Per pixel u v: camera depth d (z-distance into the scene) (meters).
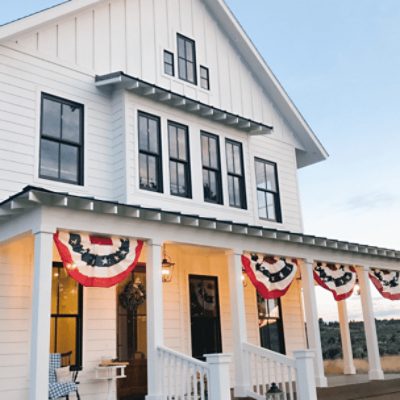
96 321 9.24
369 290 12.38
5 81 8.93
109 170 9.91
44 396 6.54
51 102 9.50
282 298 12.98
